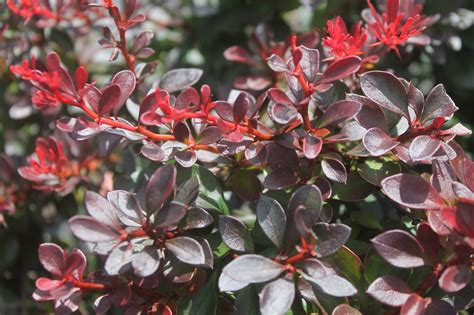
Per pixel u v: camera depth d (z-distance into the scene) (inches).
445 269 16.6
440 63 22.4
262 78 21.9
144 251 17.0
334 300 17.7
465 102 24.6
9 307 23.2
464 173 17.5
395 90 17.6
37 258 23.8
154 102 17.6
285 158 18.0
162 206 17.5
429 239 16.9
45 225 23.9
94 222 16.8
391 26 18.2
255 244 18.1
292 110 17.4
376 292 16.7
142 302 17.8
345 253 17.6
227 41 26.3
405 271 17.5
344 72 17.3
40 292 17.6
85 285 17.3
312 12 25.4
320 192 17.1
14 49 23.5
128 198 17.4
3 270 23.7
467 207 16.3
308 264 16.7
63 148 22.3
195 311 17.9
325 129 17.8
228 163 19.0
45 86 17.3
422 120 17.7
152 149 17.8
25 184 22.9
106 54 24.8
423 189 17.0
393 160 18.6
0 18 23.6
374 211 20.0
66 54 24.3
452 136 17.7
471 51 23.9
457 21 23.3
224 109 17.7
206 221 17.6
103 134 19.9
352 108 17.6
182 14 27.3
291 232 17.1
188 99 17.9
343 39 17.7
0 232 23.3
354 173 18.7
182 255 17.0
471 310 19.6
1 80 24.5
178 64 26.4
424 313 16.8
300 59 17.2
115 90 17.2
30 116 24.5
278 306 16.4
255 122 17.9
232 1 25.9
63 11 22.2
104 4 19.0
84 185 22.2
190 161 17.8
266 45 22.9
